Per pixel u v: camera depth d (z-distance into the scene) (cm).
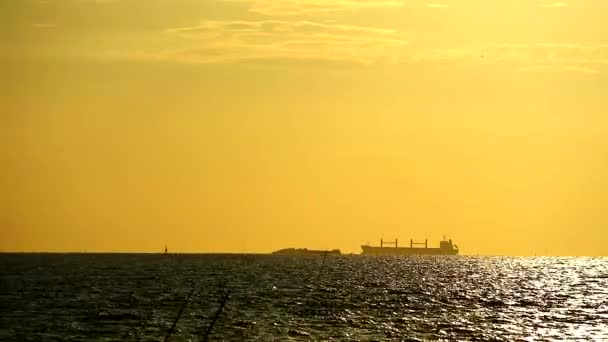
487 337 17412
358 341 16350
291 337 16662
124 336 16612
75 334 16950
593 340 17175
